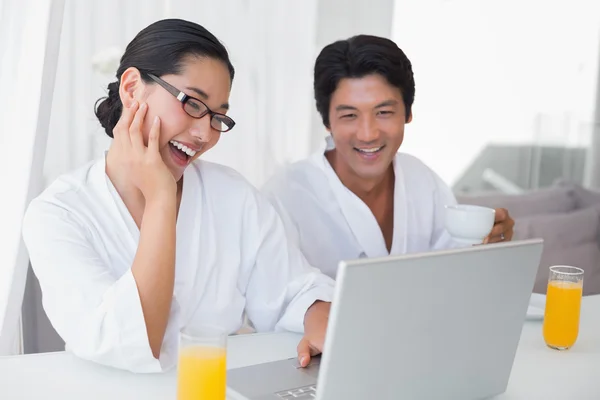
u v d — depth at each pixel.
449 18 3.44
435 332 0.96
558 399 1.12
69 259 1.26
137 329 1.17
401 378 0.95
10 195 1.74
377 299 0.87
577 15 3.81
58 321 1.25
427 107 3.49
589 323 1.55
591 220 3.33
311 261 1.98
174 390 1.11
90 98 2.07
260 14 2.39
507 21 3.63
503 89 3.69
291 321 1.45
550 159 3.80
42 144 1.75
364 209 1.96
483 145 3.69
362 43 1.78
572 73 3.86
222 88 1.37
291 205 1.98
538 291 3.00
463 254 0.95
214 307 1.47
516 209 3.29
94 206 1.37
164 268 1.23
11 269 1.74
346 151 1.86
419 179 2.07
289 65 2.47
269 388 1.08
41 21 1.71
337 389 0.89
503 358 1.08
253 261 1.55
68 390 1.08
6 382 1.10
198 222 1.47
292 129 2.51
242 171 2.43
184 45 1.33
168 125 1.34
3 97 1.74
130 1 2.13
